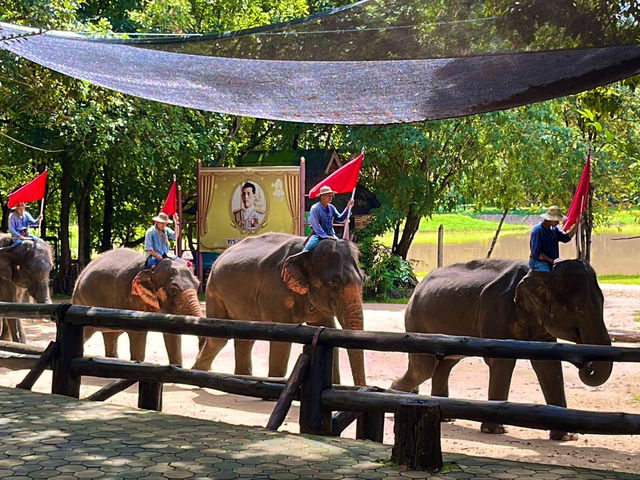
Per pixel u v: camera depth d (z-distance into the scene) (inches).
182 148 1048.8
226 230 999.0
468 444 342.3
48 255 603.5
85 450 254.2
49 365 349.7
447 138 1099.3
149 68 356.2
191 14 1140.5
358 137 1066.1
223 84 349.4
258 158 1147.3
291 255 452.4
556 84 294.0
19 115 939.3
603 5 259.8
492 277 387.9
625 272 1552.7
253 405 423.2
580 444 346.9
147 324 324.8
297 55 319.9
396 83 319.3
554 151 1119.6
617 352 252.8
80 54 366.3
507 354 263.9
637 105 1025.5
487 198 1198.9
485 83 305.1
